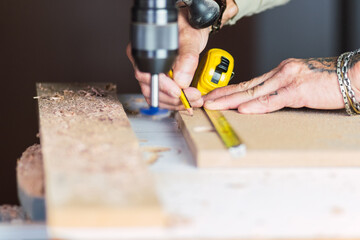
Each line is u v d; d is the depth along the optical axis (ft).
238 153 3.19
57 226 2.39
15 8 9.95
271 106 4.12
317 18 10.89
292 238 2.52
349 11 10.86
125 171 2.84
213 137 3.47
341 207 2.73
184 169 3.19
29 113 9.68
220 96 4.34
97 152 3.11
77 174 2.79
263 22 10.75
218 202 2.76
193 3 4.13
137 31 3.04
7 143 9.37
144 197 2.53
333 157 3.22
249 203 2.76
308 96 4.11
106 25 10.22
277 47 10.85
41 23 10.05
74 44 10.18
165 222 2.53
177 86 4.05
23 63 10.02
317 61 4.22
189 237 2.48
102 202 2.47
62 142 3.26
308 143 3.36
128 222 2.42
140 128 4.12
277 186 2.97
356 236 2.53
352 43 10.94
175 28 3.08
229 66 4.49
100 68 10.27
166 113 4.62
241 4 5.27
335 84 4.06
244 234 2.50
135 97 5.24
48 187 2.63
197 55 4.14
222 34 10.62
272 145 3.30
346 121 3.92
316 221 2.60
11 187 9.11
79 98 4.43
